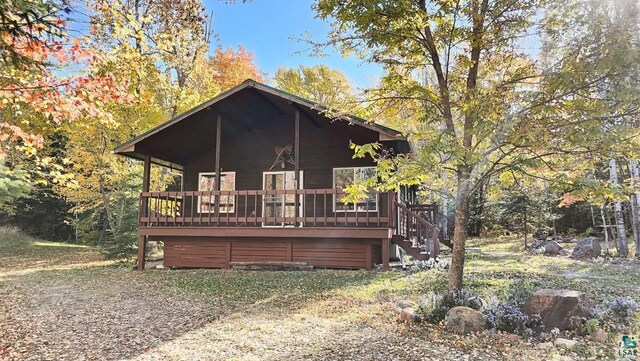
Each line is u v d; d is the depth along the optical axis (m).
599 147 5.46
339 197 13.01
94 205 17.67
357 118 9.50
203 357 4.41
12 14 3.66
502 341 4.83
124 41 5.24
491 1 6.41
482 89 6.55
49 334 5.41
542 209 17.84
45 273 11.51
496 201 19.53
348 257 10.71
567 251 15.80
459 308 5.39
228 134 14.22
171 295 7.81
